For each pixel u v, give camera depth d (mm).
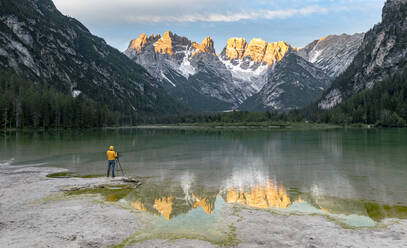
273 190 18828
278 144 58062
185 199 16562
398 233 11000
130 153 43000
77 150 46312
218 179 22828
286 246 9898
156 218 13094
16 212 13836
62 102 156125
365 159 34281
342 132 114125
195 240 10516
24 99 139875
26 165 30703
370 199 16328
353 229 11461
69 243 10211
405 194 17438
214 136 92188
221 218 13047
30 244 10016
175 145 57312
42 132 118188
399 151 42688
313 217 13078
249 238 10656
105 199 16484
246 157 37594
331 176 23781
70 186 19297
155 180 22422
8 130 126438
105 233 11211
